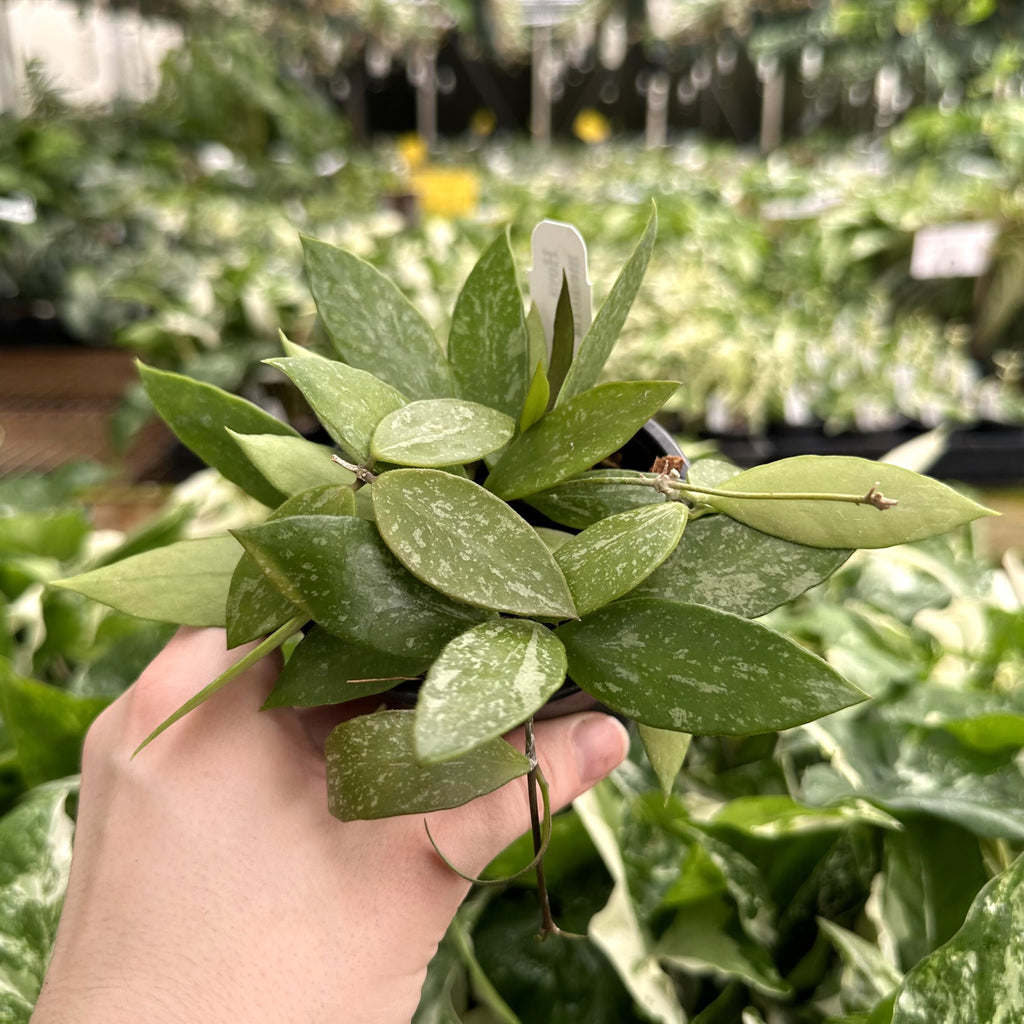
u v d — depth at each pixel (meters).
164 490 0.80
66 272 1.23
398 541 0.20
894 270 1.32
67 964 0.23
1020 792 0.32
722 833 0.32
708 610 0.20
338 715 0.26
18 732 0.35
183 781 0.24
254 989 0.23
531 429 0.24
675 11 2.58
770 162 2.08
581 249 0.28
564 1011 0.31
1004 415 0.99
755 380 0.98
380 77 2.94
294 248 1.29
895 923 0.31
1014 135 1.46
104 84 2.30
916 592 0.44
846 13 1.98
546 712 0.26
